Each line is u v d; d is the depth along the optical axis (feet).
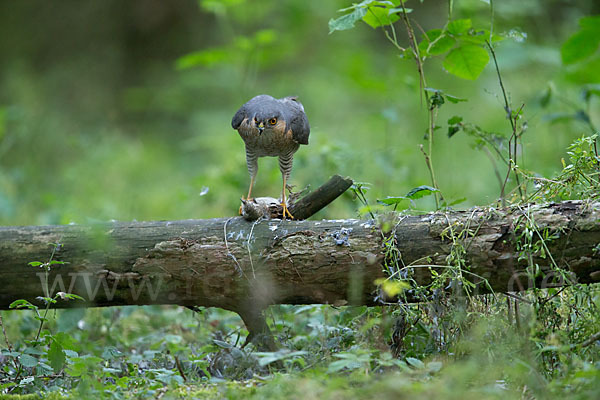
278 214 27.02
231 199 48.57
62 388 23.56
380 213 25.88
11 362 25.96
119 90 93.66
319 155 46.83
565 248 22.52
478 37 30.50
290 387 19.40
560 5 75.66
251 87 83.30
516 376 19.63
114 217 51.47
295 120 31.78
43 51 97.40
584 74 51.44
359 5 28.27
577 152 24.48
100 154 67.77
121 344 30.25
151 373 23.97
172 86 91.15
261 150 32.09
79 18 99.50
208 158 71.20
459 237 23.11
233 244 24.40
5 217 52.95
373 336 23.79
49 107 83.46
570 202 23.09
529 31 72.02
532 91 63.36
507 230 22.99
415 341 24.58
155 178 66.64
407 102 70.18
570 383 19.11
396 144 61.93
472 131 31.78
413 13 93.20
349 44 94.27
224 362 24.09
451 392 18.26
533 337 21.34
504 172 54.34
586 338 21.89
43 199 56.13
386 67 81.15
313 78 87.35
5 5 98.99
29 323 30.53
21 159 68.64
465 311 22.95
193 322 32.09
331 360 22.72
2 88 84.23
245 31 93.81
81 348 25.77
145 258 24.59
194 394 20.43
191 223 25.18
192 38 99.66
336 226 24.34
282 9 95.96
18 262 24.79
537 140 55.57
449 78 80.43
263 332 25.30
